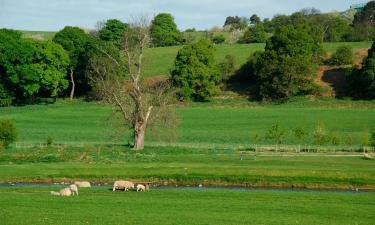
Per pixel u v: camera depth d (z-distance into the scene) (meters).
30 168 95.12
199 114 192.88
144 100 124.38
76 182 82.50
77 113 192.50
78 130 164.12
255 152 123.69
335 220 58.34
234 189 83.19
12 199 66.69
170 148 124.12
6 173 91.00
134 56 125.38
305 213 61.91
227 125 175.62
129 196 71.62
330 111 191.50
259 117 186.88
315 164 100.56
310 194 76.12
